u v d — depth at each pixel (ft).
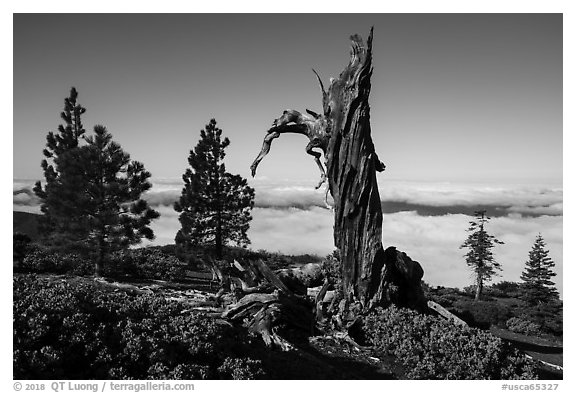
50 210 96.48
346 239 75.77
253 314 65.51
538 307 127.75
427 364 58.85
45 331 40.32
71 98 108.47
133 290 79.10
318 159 81.05
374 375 57.88
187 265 130.93
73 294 47.16
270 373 50.60
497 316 116.88
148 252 128.16
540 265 142.82
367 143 74.02
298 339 66.49
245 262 74.90
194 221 117.19
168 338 45.62
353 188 73.97
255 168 84.17
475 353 58.95
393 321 67.97
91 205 92.79
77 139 109.19
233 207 119.65
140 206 97.55
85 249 93.50
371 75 72.84
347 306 74.08
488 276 156.15
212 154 119.34
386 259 78.79
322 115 78.84
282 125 81.66
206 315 61.87
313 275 83.30
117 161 95.91
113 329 44.98
